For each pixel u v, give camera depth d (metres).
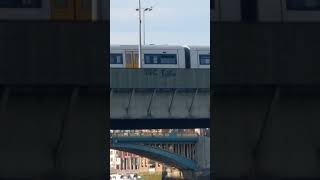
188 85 67.06
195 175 113.88
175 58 79.12
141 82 66.75
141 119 66.94
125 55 78.62
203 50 80.06
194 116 67.19
